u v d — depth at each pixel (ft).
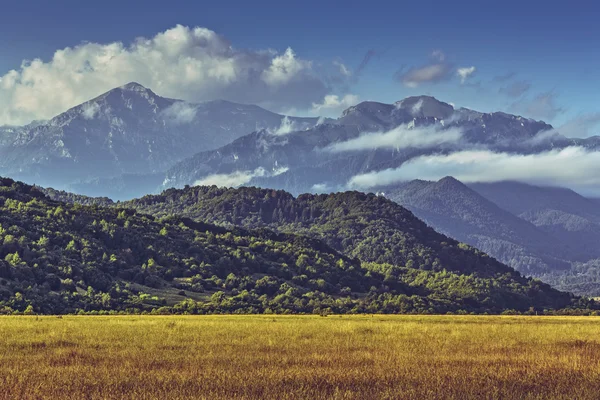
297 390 127.75
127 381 135.95
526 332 269.85
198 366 156.56
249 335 235.20
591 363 169.48
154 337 223.51
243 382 135.23
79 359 167.53
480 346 207.21
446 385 134.41
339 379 139.95
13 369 150.51
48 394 125.18
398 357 175.73
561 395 127.65
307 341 214.69
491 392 129.08
